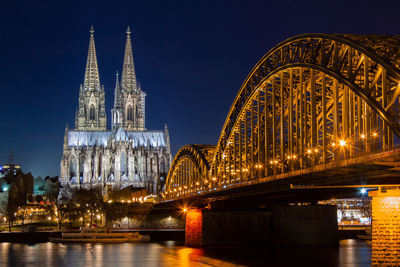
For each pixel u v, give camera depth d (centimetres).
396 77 5625
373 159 5972
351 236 17900
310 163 8450
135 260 12112
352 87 6506
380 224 7056
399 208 6962
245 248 13212
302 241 13438
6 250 15138
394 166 6166
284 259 11144
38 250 15100
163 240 19288
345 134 7000
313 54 8038
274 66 9756
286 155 9519
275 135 9612
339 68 7025
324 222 13512
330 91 8681
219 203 14100
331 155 8362
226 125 12781
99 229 18938
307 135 8662
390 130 6228
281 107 9412
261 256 11650
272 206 13675
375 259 7038
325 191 9506
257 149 11300
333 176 7525
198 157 16862
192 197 14788
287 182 8638
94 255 13488
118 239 18288
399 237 6938
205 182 14850
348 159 6475
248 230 13538
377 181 7512
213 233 13575
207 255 12019
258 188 10219
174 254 12875
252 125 11075
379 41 6394
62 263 11831
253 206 13900
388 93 6231
